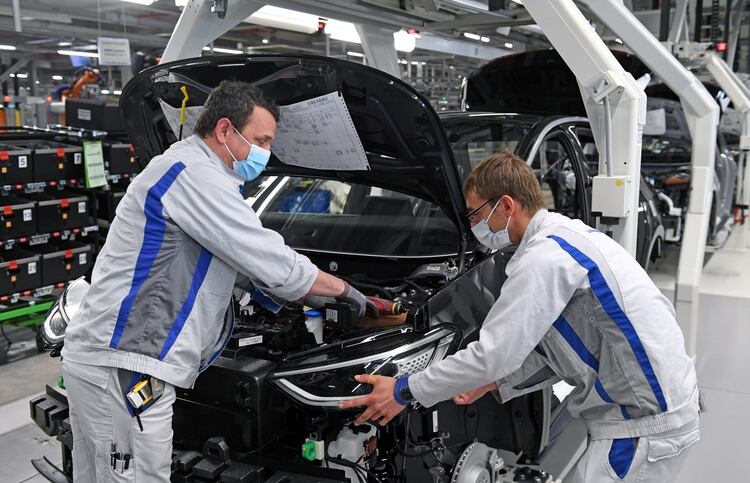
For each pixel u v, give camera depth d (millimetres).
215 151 1988
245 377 2098
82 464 2168
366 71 2123
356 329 2326
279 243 1961
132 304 1886
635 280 1807
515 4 3967
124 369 1909
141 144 2932
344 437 2061
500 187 1935
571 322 1834
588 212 3672
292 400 2049
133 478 1947
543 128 3428
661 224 5379
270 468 2090
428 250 2938
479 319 2412
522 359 1764
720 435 3596
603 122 2770
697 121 4141
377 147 2467
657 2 8250
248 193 3541
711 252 8141
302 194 3453
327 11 3814
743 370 4492
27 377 4484
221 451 2066
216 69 2365
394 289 2662
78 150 5258
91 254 5465
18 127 5617
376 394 1938
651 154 7941
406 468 2191
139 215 1909
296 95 2330
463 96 5516
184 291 1921
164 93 2553
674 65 3930
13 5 5891
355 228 3182
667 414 1820
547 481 2744
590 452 1933
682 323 4113
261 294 2322
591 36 2691
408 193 2691
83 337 1945
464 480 2383
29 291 5062
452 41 8398
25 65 6625
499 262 2602
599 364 1855
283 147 2674
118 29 6781
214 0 3207
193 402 2213
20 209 4934
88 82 6938
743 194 8133
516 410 2574
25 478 3195
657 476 1863
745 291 6414
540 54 4938
